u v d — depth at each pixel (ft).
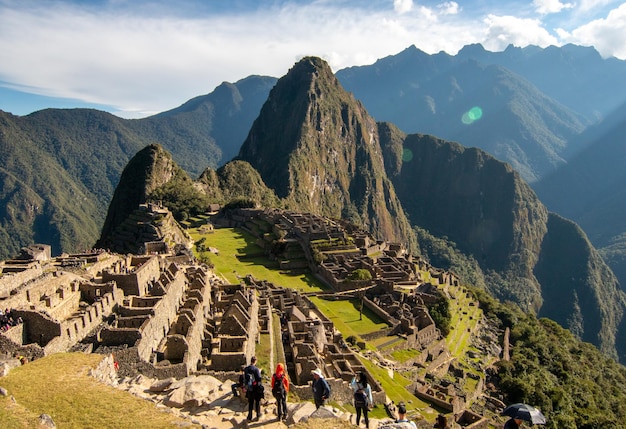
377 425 97.91
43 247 208.54
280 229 454.81
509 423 76.18
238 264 399.03
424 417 182.80
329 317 289.12
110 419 77.97
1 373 89.81
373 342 270.26
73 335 114.01
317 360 162.91
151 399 90.48
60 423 75.31
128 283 151.12
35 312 108.78
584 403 355.56
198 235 506.07
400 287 361.51
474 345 355.97
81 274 161.48
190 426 78.54
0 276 139.54
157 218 390.42
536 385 314.76
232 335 148.77
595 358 519.60
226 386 99.35
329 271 363.56
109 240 417.08
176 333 137.59
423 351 278.87
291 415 87.40
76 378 90.17
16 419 71.87
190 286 180.45
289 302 242.99
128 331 115.03
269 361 149.38
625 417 380.78
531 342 425.69
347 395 154.81
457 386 254.88
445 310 339.77
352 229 579.89
